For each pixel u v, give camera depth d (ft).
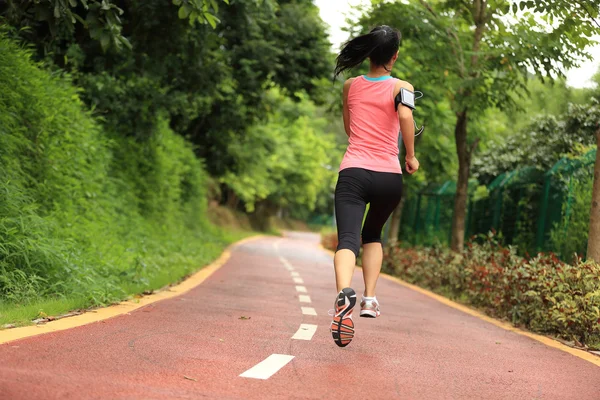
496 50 45.06
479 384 15.05
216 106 90.38
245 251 95.50
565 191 45.75
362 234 17.29
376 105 16.16
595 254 29.09
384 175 15.93
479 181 74.54
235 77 72.69
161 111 59.52
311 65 75.15
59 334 16.52
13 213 25.90
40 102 34.50
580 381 16.75
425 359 17.93
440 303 40.27
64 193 36.42
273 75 74.02
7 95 31.55
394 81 16.29
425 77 51.72
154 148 67.15
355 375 14.69
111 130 58.03
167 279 37.32
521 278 30.96
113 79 54.03
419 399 12.91
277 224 321.93
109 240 40.55
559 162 48.44
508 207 58.13
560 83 51.16
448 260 50.11
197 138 104.58
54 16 27.94
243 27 63.26
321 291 39.78
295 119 111.55
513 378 16.25
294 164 196.54
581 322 25.39
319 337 20.15
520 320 30.76
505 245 57.52
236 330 20.25
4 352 13.55
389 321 26.99
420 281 56.54
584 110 56.90
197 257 61.52
